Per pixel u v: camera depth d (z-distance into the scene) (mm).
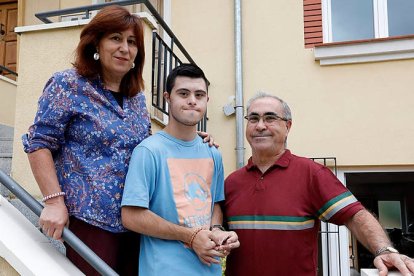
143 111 2014
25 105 3307
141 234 1792
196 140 1910
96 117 1750
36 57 3336
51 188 1627
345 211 1834
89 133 1739
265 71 4766
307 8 4797
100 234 1760
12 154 3316
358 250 4906
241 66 4777
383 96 4395
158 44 3812
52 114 1685
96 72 1824
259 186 2002
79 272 1605
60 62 3291
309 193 1949
